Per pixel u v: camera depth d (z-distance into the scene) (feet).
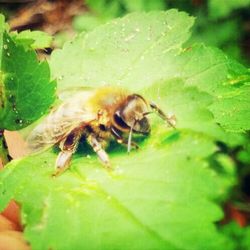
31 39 0.21
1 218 0.19
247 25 0.48
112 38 0.18
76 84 0.17
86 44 0.18
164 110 0.15
